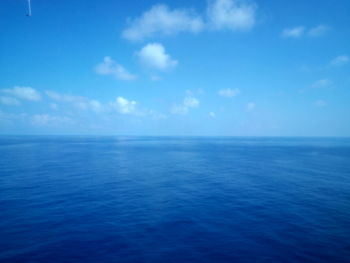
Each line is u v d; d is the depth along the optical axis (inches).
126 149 3457.2
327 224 609.9
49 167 1638.8
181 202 823.1
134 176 1347.2
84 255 441.7
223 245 486.9
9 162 1867.6
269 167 1722.4
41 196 885.8
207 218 656.4
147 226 593.6
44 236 527.2
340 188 1050.7
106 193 948.0
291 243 497.0
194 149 3604.8
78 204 787.4
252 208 751.7
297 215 683.4
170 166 1774.1
